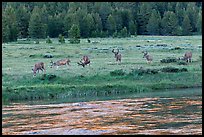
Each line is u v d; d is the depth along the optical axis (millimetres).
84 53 103500
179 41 141500
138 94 62375
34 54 100188
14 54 100375
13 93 60500
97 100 56094
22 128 37500
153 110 45344
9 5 181250
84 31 166250
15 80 69875
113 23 180875
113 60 90875
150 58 88812
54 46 119375
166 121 38938
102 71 76500
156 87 68438
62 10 198375
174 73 76188
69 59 90750
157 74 75250
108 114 43594
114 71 75062
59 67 81188
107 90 64438
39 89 62469
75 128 37094
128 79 72562
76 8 196250
